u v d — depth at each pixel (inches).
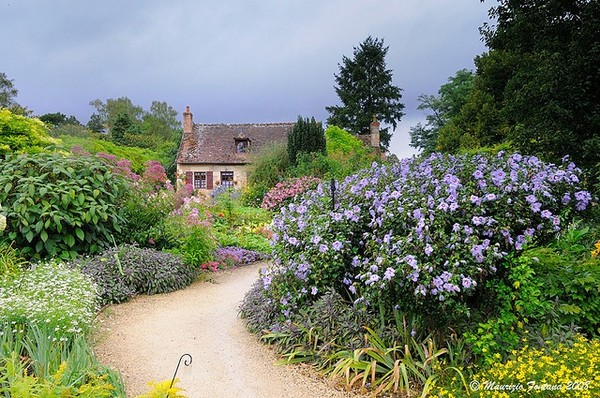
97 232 281.1
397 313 169.6
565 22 427.8
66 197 258.2
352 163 679.1
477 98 868.0
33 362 132.4
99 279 246.5
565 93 385.7
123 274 258.4
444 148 925.2
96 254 274.7
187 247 300.7
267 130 1176.2
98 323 203.5
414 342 163.9
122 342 190.7
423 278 150.9
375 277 153.6
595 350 140.0
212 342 197.8
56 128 1323.8
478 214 169.0
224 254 356.2
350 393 155.2
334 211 204.1
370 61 1612.9
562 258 181.3
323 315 183.6
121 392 129.9
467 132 880.9
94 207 266.1
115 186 287.6
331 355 171.0
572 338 158.9
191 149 1140.5
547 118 392.2
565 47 416.8
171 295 266.4
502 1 479.8
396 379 152.3
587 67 379.9
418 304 153.9
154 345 191.2
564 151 368.5
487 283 166.9
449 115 1237.7
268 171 708.7
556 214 186.2
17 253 250.8
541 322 166.9
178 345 192.9
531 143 394.3
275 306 209.5
